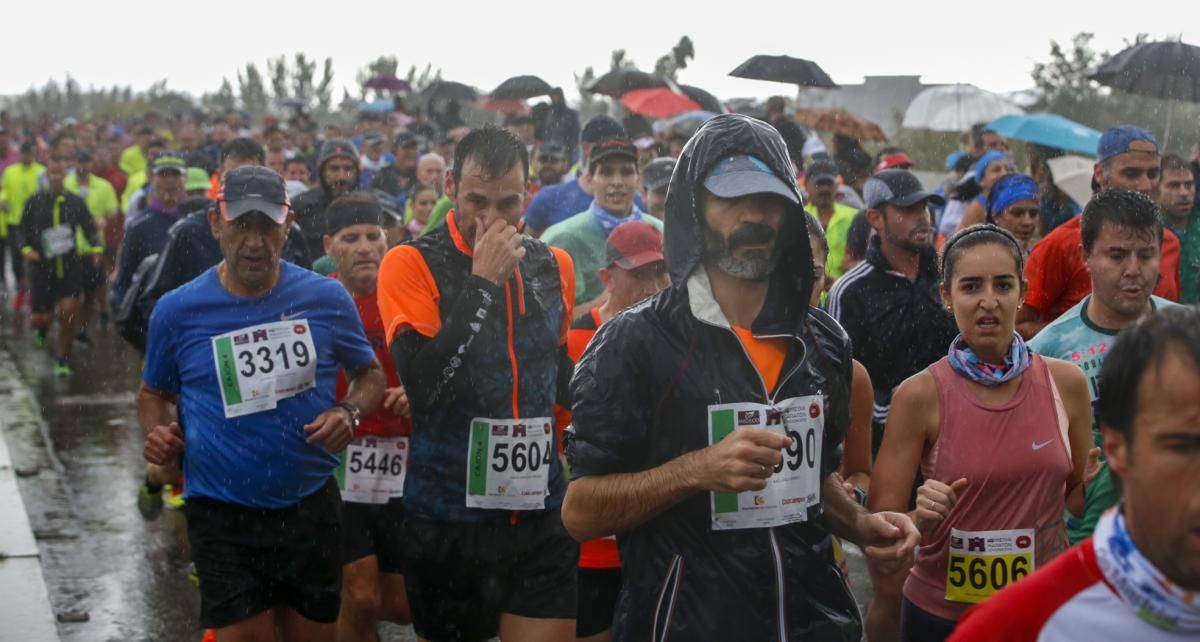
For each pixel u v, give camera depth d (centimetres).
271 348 446
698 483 265
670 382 281
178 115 2873
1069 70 1727
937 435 372
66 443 958
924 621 381
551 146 991
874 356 538
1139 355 173
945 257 382
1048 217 802
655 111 1412
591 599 436
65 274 1340
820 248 463
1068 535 393
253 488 437
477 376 409
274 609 457
